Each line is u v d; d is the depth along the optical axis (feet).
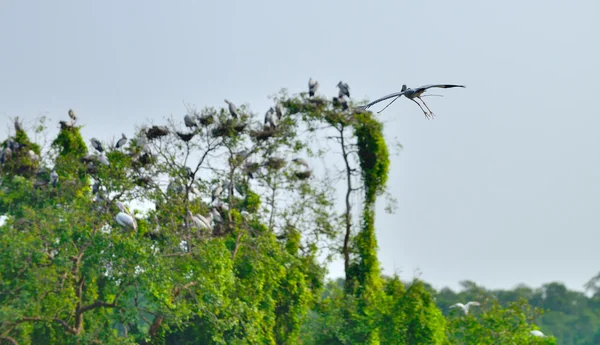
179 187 362.94
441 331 362.33
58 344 333.01
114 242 315.99
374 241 398.01
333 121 399.65
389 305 364.79
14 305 306.96
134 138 365.81
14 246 304.09
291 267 385.29
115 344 313.53
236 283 355.56
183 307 319.88
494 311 351.67
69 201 343.67
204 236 347.15
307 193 403.95
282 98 409.28
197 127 373.81
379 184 401.08
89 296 332.80
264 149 392.47
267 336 363.35
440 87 172.96
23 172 358.64
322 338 374.43
